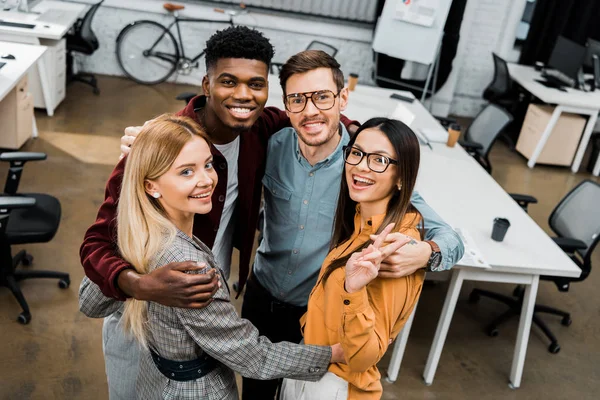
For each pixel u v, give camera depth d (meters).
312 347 1.67
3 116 5.04
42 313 3.54
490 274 3.29
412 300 1.65
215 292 1.41
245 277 2.42
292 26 7.41
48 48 5.74
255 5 7.37
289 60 1.96
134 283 1.44
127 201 1.51
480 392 3.48
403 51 6.82
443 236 1.81
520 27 8.06
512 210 3.91
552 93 6.49
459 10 7.09
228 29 1.80
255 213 2.32
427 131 5.02
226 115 1.85
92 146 5.55
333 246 1.86
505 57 7.81
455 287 3.28
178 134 1.49
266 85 1.84
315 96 1.92
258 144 2.20
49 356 3.25
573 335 4.09
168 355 1.59
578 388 3.62
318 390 1.71
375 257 1.40
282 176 2.24
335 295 1.66
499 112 5.26
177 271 1.38
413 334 3.85
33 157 3.55
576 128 6.56
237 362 1.56
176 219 1.59
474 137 5.44
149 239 1.50
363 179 1.58
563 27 7.48
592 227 3.84
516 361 3.50
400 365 3.57
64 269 3.93
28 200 3.17
